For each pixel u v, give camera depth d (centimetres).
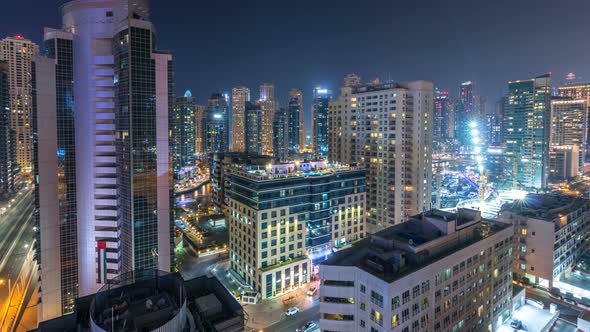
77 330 3634
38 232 9125
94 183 9725
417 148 14675
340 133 17338
